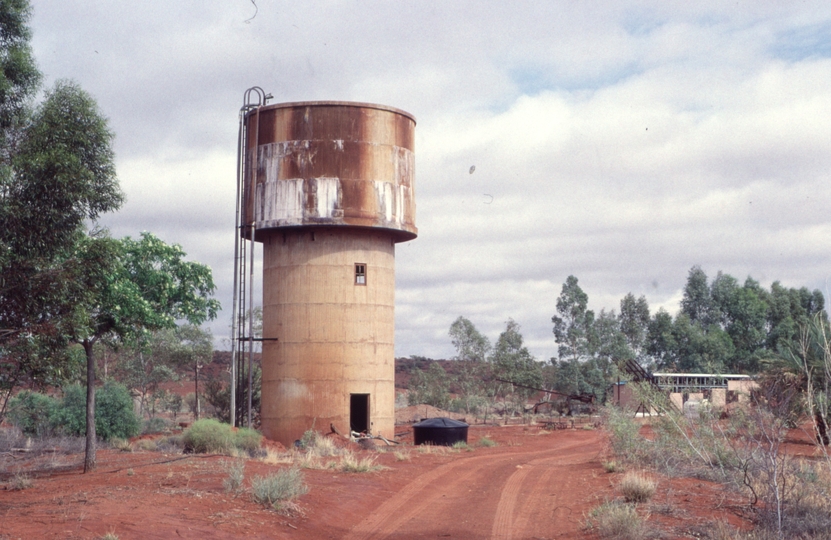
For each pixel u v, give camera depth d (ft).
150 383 231.91
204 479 67.62
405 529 56.85
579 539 51.03
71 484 67.26
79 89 63.31
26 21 63.05
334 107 134.82
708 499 61.21
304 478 73.20
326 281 134.92
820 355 97.60
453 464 99.50
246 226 138.41
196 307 98.43
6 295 59.72
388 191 136.46
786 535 47.88
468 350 326.85
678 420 81.97
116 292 80.33
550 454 125.70
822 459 70.44
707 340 327.06
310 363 133.28
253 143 138.82
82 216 62.28
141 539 45.06
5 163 59.11
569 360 322.14
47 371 64.08
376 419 134.92
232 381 134.10
